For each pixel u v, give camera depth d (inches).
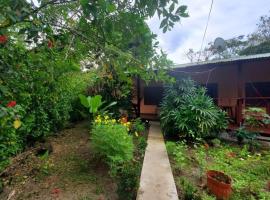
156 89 429.7
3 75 60.7
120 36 62.3
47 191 125.4
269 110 297.6
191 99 265.3
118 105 310.2
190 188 120.6
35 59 72.4
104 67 75.3
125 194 114.1
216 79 372.8
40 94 178.7
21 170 147.1
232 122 298.2
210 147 232.5
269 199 123.0
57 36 61.1
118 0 55.3
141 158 184.5
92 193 124.8
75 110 297.1
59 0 50.4
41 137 202.4
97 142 159.9
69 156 180.7
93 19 53.5
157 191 123.2
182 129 239.3
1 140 121.6
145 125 328.5
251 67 346.3
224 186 122.0
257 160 187.8
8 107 58.4
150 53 69.9
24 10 45.1
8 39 59.4
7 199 115.3
